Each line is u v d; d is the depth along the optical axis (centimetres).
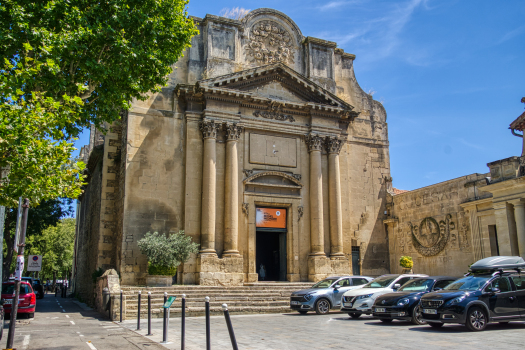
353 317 1888
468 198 2722
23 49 1648
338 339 1259
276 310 2248
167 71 2031
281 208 3061
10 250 3184
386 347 1102
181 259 2555
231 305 2295
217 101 2905
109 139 3070
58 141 1318
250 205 2933
